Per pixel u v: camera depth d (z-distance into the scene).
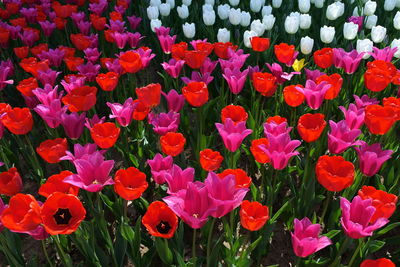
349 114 2.73
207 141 3.61
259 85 3.33
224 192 1.86
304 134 2.58
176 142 2.67
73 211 1.92
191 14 5.83
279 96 4.01
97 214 2.84
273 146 2.37
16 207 1.94
